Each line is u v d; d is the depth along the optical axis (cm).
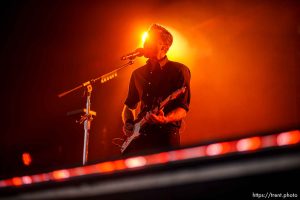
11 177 104
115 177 87
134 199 86
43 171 99
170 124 329
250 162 72
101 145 612
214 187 77
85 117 381
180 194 81
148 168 82
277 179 72
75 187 93
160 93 341
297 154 68
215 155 75
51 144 649
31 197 100
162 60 347
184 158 79
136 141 338
